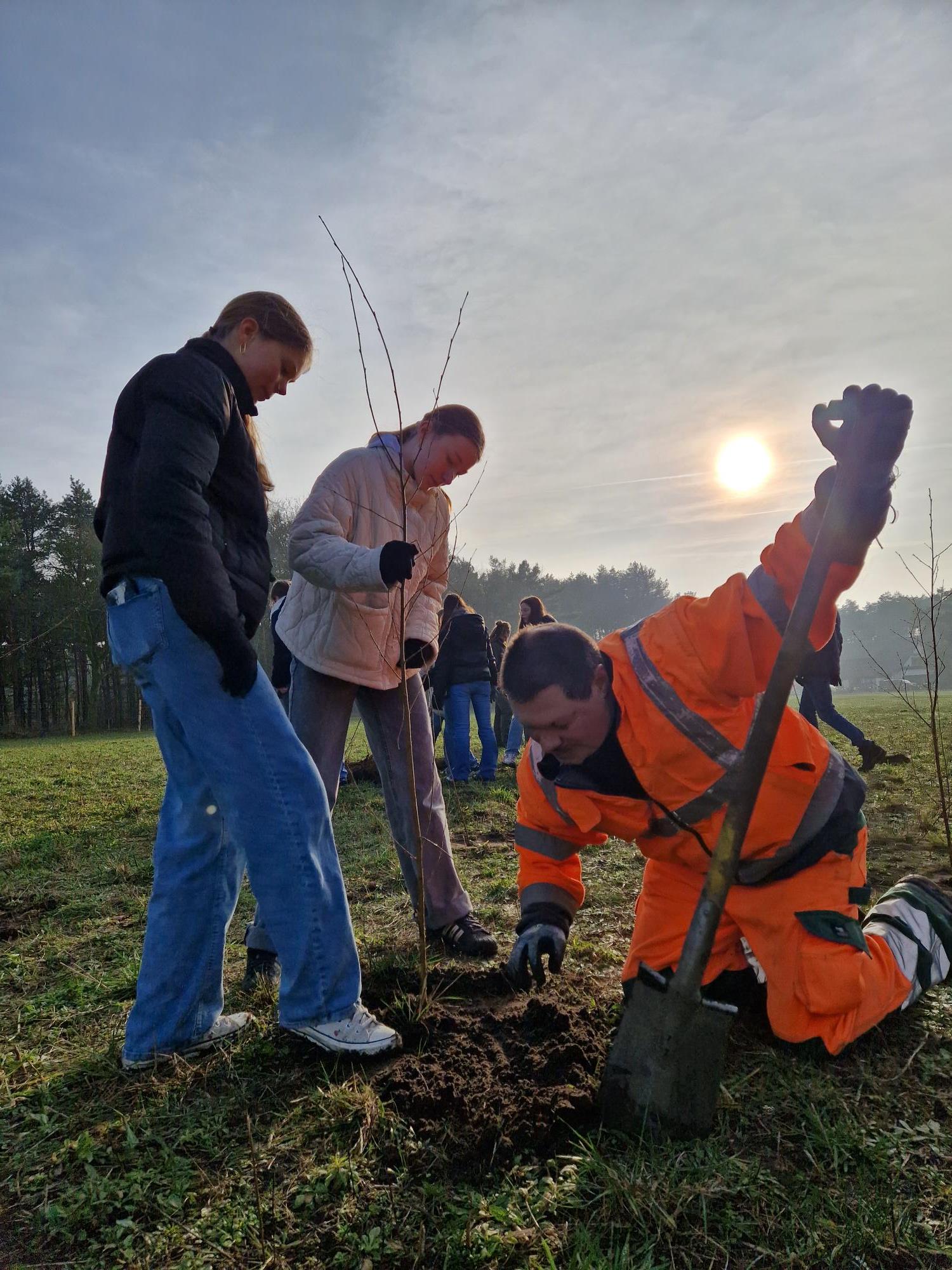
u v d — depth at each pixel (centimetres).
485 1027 227
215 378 207
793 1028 208
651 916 229
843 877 216
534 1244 151
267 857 210
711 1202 160
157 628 202
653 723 190
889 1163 169
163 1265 152
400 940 323
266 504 238
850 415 157
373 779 771
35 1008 267
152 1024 219
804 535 172
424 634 307
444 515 320
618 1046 186
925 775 693
